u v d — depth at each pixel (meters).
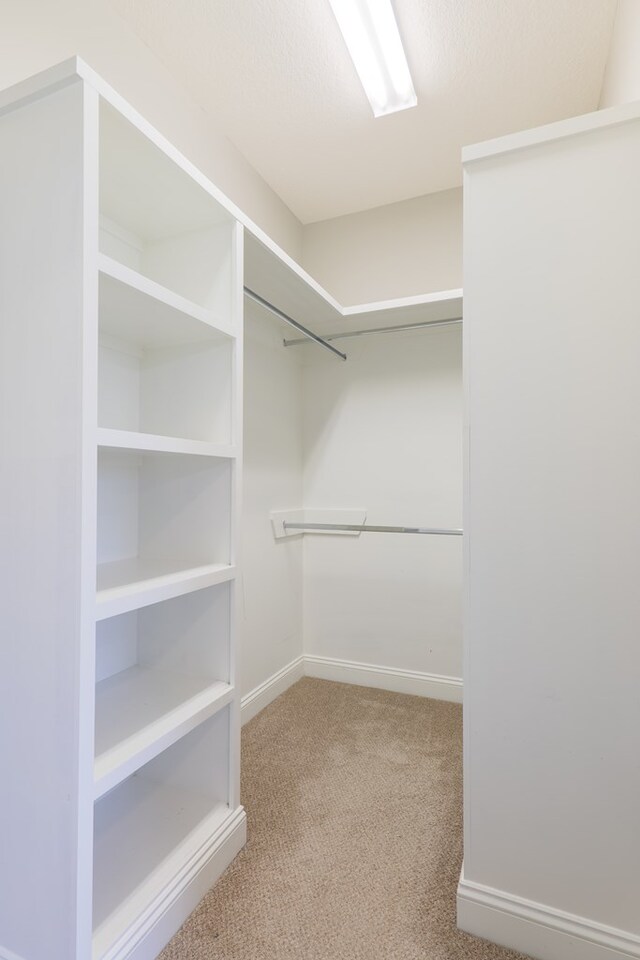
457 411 2.48
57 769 0.92
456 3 1.50
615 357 1.05
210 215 1.41
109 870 1.16
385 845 1.43
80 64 0.91
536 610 1.11
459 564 2.47
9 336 1.00
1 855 0.99
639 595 1.03
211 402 1.46
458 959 1.09
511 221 1.13
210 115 1.98
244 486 2.23
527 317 1.12
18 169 1.00
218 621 1.44
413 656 2.55
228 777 1.41
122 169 1.19
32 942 0.94
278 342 2.53
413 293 2.59
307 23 1.57
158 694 1.35
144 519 1.55
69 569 0.92
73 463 0.92
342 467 2.71
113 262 0.99
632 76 1.37
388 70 1.76
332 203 2.63
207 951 1.09
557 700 1.09
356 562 2.69
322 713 2.32
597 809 1.06
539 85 1.83
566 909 1.08
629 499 1.04
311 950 1.10
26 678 0.96
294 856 1.38
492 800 1.14
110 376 1.46
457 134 2.10
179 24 1.57
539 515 1.11
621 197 1.04
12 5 1.23
